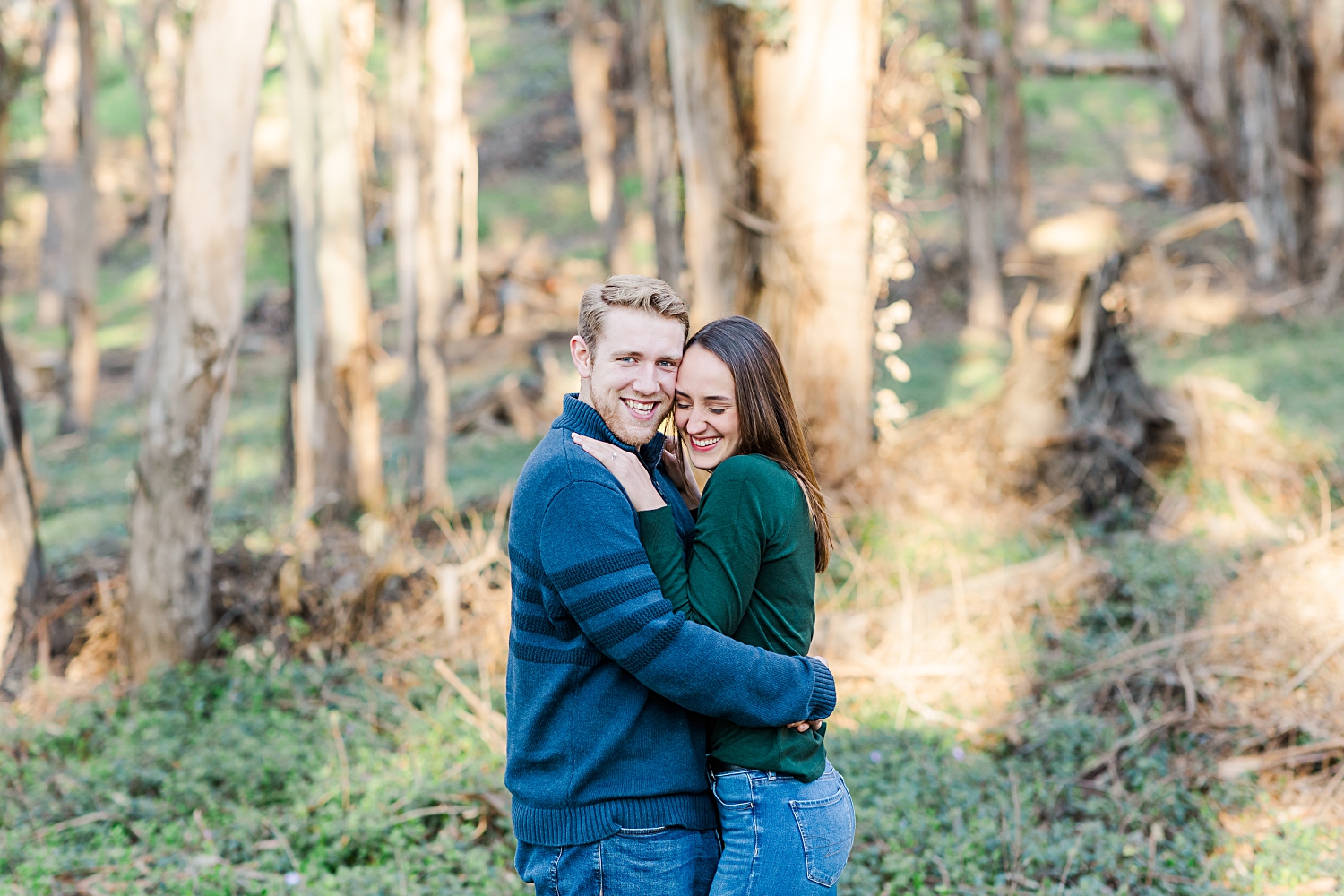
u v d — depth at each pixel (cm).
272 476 1235
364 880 362
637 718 212
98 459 1531
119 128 3434
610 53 2288
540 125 3100
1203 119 1762
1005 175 2116
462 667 568
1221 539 667
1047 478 746
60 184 1970
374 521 688
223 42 520
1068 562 605
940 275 2095
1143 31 1736
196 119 528
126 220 3095
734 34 700
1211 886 353
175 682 553
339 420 866
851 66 696
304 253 862
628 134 2739
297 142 850
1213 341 1484
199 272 543
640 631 199
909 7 880
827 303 717
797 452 233
